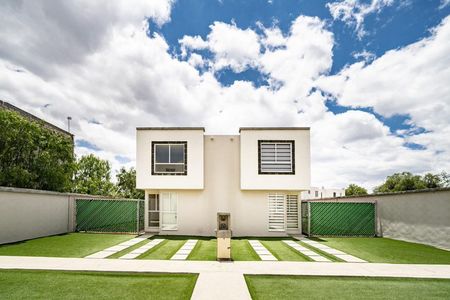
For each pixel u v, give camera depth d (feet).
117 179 120.98
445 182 115.34
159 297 18.02
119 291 19.10
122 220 51.44
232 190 49.73
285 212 49.34
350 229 49.08
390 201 46.42
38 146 55.77
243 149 48.55
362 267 26.18
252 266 26.16
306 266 26.35
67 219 51.65
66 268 24.80
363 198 54.54
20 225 40.96
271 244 39.34
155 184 48.26
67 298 17.71
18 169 49.80
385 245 38.81
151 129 49.21
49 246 36.06
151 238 44.06
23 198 41.70
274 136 48.80
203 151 48.93
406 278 22.79
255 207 49.32
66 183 59.67
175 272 23.80
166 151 49.24
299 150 48.55
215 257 30.14
